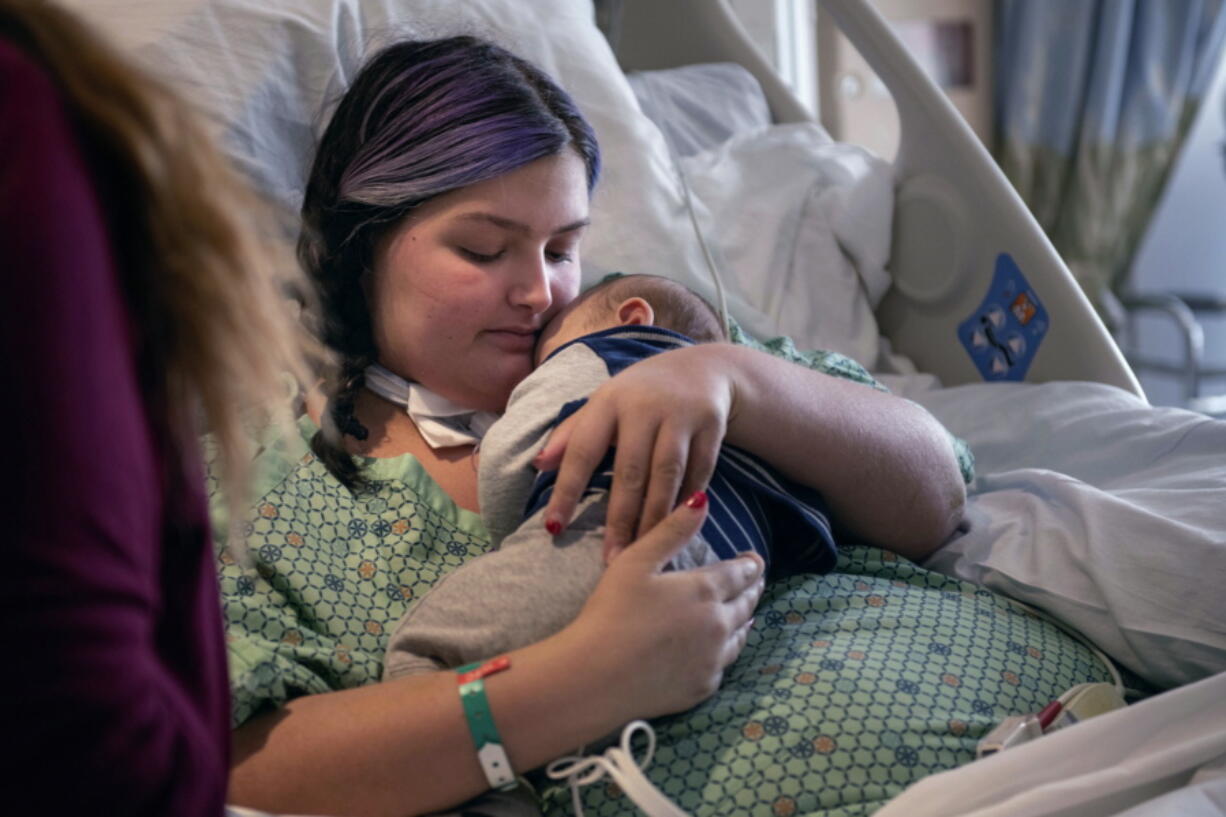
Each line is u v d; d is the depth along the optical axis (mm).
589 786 858
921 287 1786
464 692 798
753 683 903
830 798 820
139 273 549
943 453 1090
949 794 770
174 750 546
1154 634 1012
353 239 1104
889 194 1794
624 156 1582
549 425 958
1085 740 806
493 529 1000
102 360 492
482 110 1062
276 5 1376
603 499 905
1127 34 3129
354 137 1099
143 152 527
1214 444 1285
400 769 793
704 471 897
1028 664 974
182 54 1300
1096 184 3188
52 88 502
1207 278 3688
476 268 1072
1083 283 3215
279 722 836
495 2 1590
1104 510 1086
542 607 854
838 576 1045
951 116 1685
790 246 1722
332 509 1037
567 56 1606
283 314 641
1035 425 1423
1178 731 826
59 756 488
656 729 873
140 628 514
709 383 923
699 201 1661
